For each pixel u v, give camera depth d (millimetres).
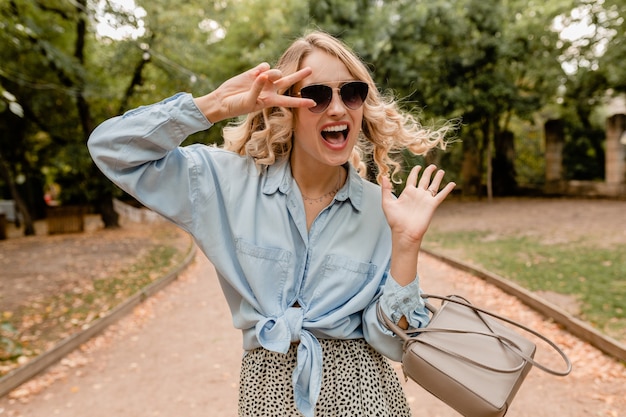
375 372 1401
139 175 1282
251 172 1388
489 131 20031
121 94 17766
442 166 23453
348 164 1437
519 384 1276
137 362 4824
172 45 15219
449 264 9367
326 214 1371
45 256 11703
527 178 24641
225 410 3797
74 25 15016
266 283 1318
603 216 13461
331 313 1324
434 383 1253
